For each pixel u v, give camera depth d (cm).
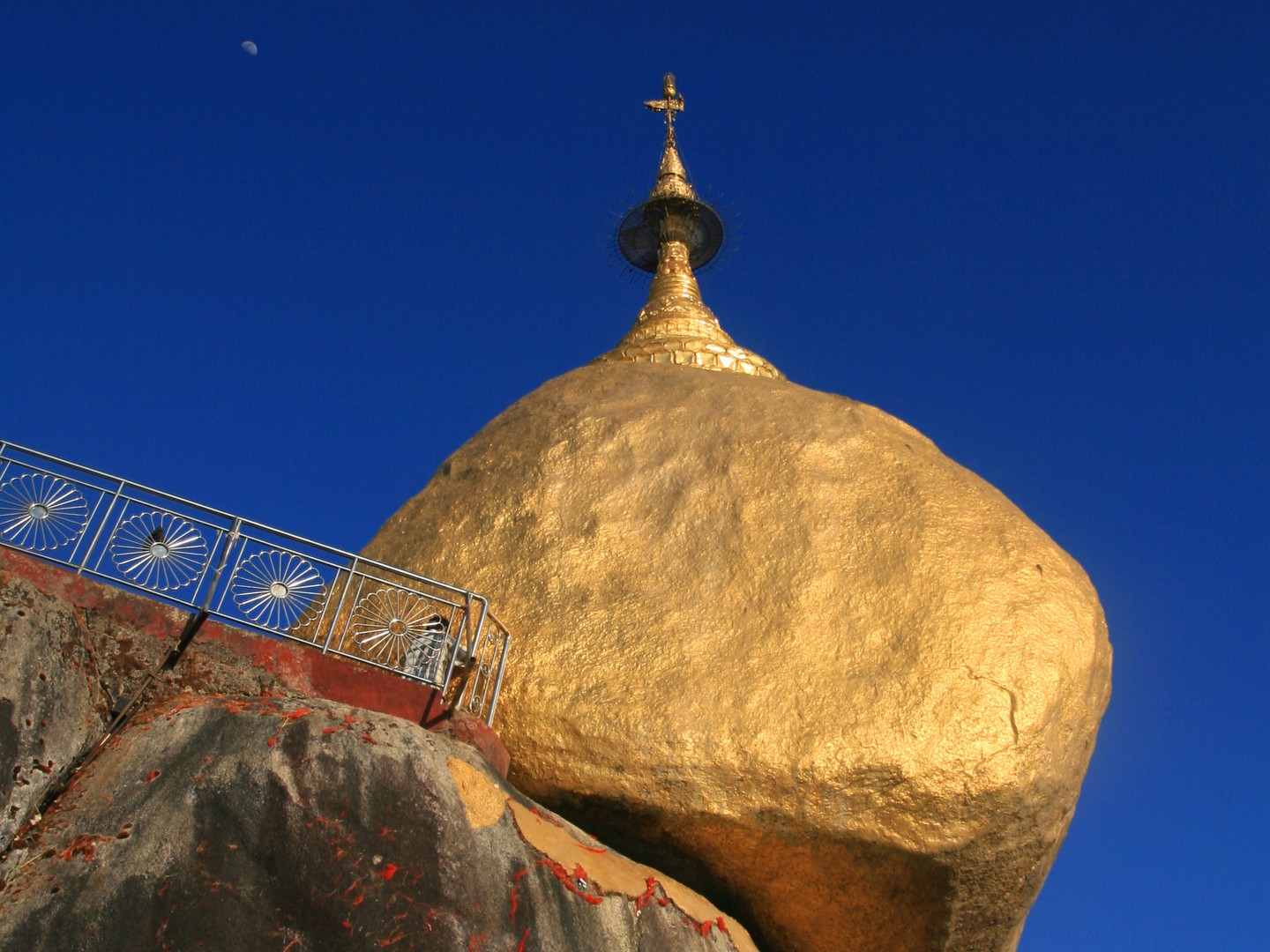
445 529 1434
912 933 1184
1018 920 1227
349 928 830
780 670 1219
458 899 875
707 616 1280
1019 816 1155
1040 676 1219
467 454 1562
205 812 863
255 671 1038
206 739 923
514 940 886
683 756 1152
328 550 1115
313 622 1344
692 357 1983
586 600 1305
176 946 796
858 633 1252
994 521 1382
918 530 1349
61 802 888
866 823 1128
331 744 916
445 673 1136
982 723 1173
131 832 852
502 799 976
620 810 1151
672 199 2391
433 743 972
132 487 1065
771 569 1322
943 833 1129
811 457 1444
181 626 1027
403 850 880
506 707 1209
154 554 1044
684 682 1210
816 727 1167
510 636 1268
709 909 1121
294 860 851
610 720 1180
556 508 1415
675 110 2570
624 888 1009
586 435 1500
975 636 1238
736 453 1455
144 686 984
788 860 1148
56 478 1047
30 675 928
